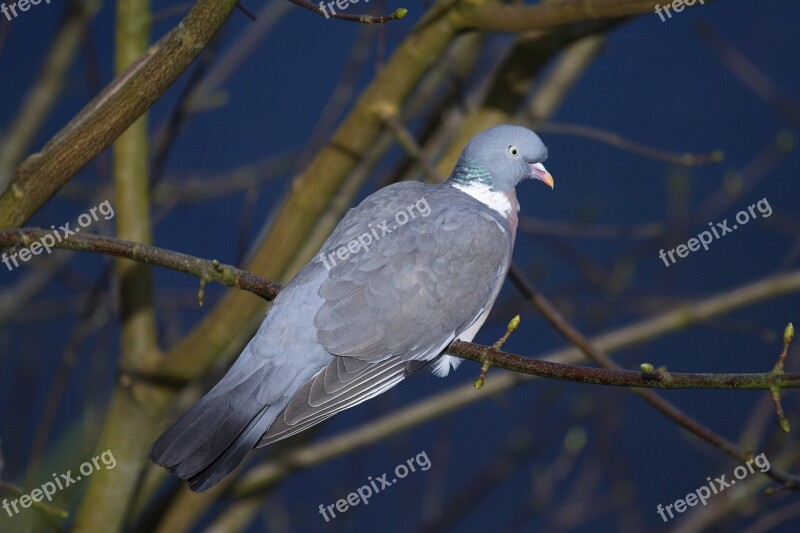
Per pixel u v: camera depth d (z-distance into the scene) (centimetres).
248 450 734
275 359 759
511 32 888
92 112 681
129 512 962
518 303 1215
